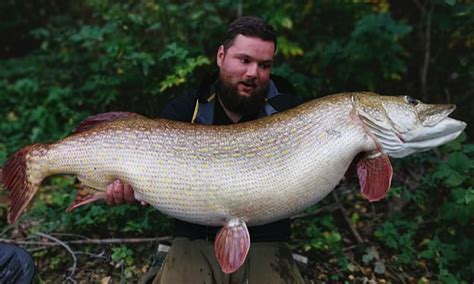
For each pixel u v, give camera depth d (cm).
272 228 121
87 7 294
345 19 214
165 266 121
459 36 200
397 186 172
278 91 126
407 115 105
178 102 125
